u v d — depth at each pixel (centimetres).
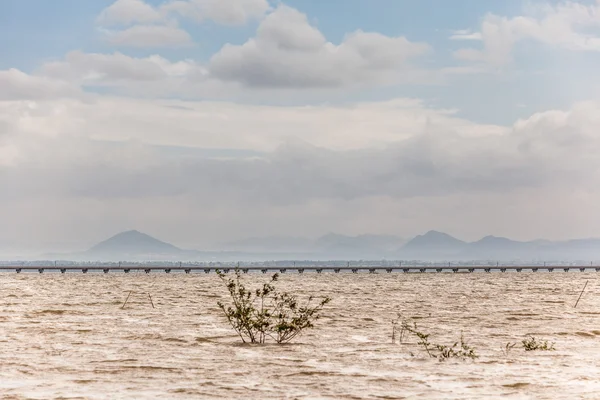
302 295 9238
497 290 11138
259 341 3650
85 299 7819
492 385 2369
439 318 5256
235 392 2238
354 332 4125
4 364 2777
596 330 4278
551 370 2695
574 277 19738
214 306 6488
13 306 6350
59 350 3219
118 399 2116
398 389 2297
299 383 2403
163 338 3744
